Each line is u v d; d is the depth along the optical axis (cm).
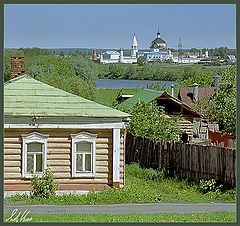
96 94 8350
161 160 5766
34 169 4259
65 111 4281
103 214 3200
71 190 4178
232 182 4406
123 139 4375
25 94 4375
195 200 4050
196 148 5038
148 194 4091
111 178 4350
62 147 4291
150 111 6944
